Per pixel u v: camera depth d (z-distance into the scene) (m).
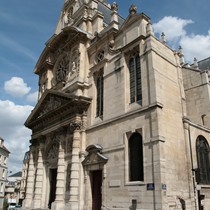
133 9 25.20
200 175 22.31
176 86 22.97
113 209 20.52
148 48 21.88
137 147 20.67
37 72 41.25
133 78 23.53
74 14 37.16
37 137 35.53
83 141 26.39
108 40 27.55
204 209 21.16
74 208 23.78
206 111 27.66
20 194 82.19
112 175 21.67
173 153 19.64
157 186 17.55
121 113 22.84
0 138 63.69
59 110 30.27
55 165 30.58
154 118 19.38
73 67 31.14
